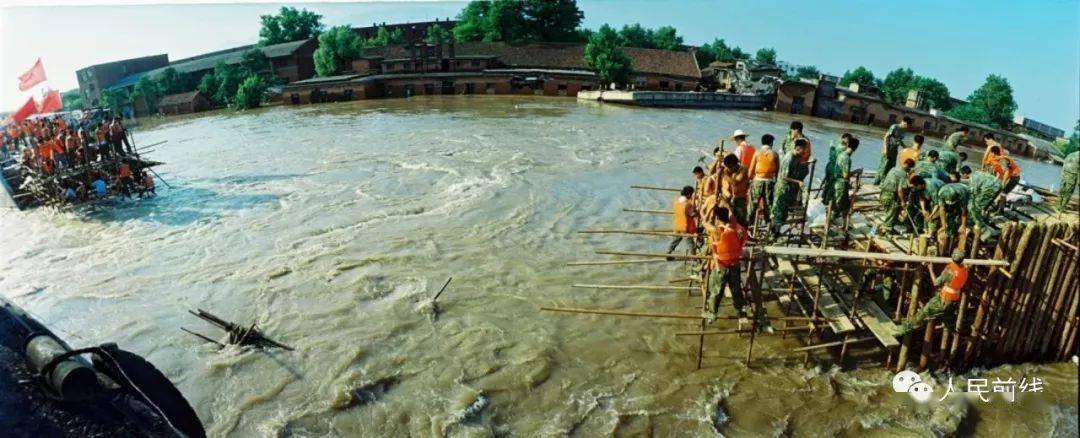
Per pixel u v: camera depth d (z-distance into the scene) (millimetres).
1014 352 13031
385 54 88125
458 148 40531
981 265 12055
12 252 22234
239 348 14594
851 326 12516
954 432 11469
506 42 94312
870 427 11727
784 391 12781
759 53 116062
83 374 6062
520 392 12930
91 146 29359
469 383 13211
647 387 13039
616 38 92312
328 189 29906
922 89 86000
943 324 12078
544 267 19359
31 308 17344
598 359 14062
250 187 30891
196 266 20156
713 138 46531
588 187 29719
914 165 13930
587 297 17141
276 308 16812
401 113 61812
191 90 85688
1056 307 12680
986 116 72625
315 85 76188
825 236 13906
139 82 81312
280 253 21031
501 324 15648
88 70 87562
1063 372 12945
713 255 12523
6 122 34469
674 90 83562
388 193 28844
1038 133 71062
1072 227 12008
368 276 18703
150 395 6961
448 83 78875
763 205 14914
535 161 36031
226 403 12641
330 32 86688
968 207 11844
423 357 14203
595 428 11836
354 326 15656
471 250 20891
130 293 18172
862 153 44750
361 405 12547
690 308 16359
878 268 12414
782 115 67688
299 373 13625
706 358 14016
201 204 28000
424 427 11875
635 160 36969
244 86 77250
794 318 12828
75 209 27688
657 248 21172
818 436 11570
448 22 110812
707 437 11562
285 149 42031
